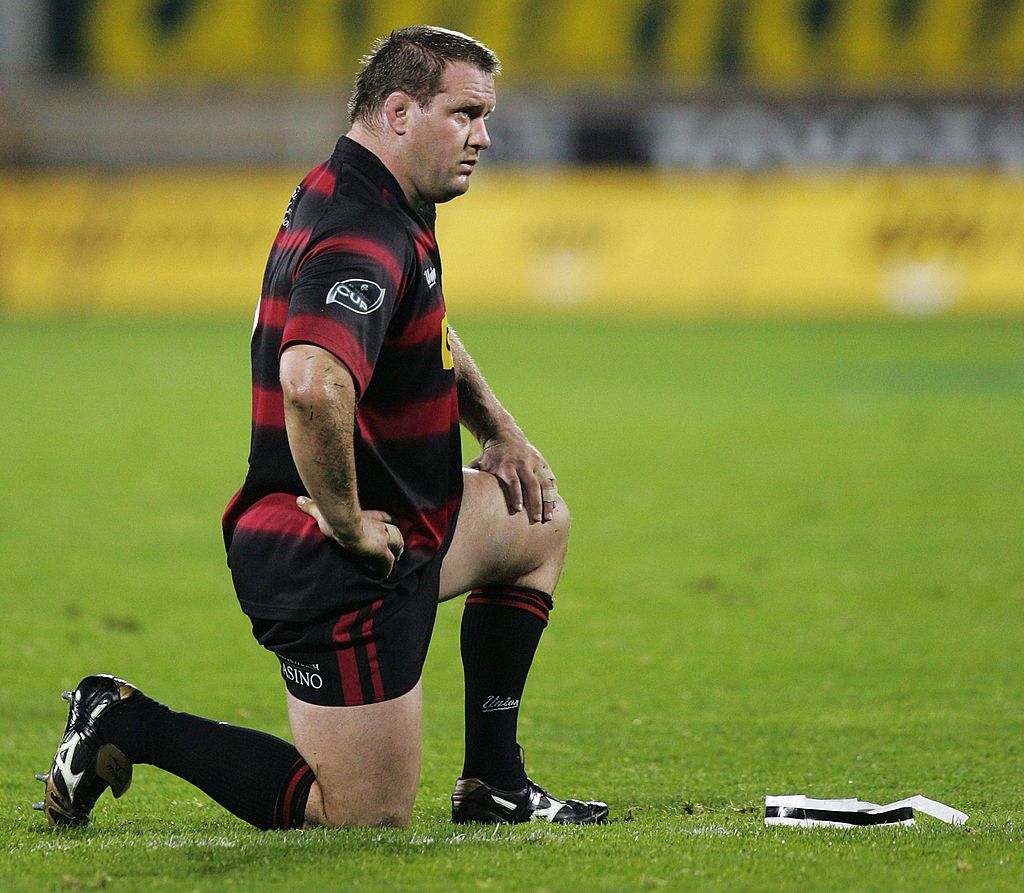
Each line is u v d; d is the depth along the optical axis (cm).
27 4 11481
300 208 1298
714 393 6391
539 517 1437
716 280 10669
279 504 1316
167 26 11469
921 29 10825
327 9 11325
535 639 1427
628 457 4650
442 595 1383
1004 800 1534
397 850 1208
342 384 1191
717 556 3108
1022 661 2227
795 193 10800
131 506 3756
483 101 1293
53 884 1127
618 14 11075
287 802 1311
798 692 2048
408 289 1285
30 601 2678
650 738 1817
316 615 1281
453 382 1359
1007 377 6894
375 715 1302
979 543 3222
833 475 4247
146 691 2064
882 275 10450
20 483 4119
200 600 2705
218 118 11931
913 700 2000
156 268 11006
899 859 1180
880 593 2730
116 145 12000
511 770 1415
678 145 11244
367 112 1302
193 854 1205
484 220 10988
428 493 1338
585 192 11000
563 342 8762
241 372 7319
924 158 11006
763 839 1252
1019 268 10275
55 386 6700
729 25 11012
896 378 6906
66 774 1325
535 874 1141
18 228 11169
